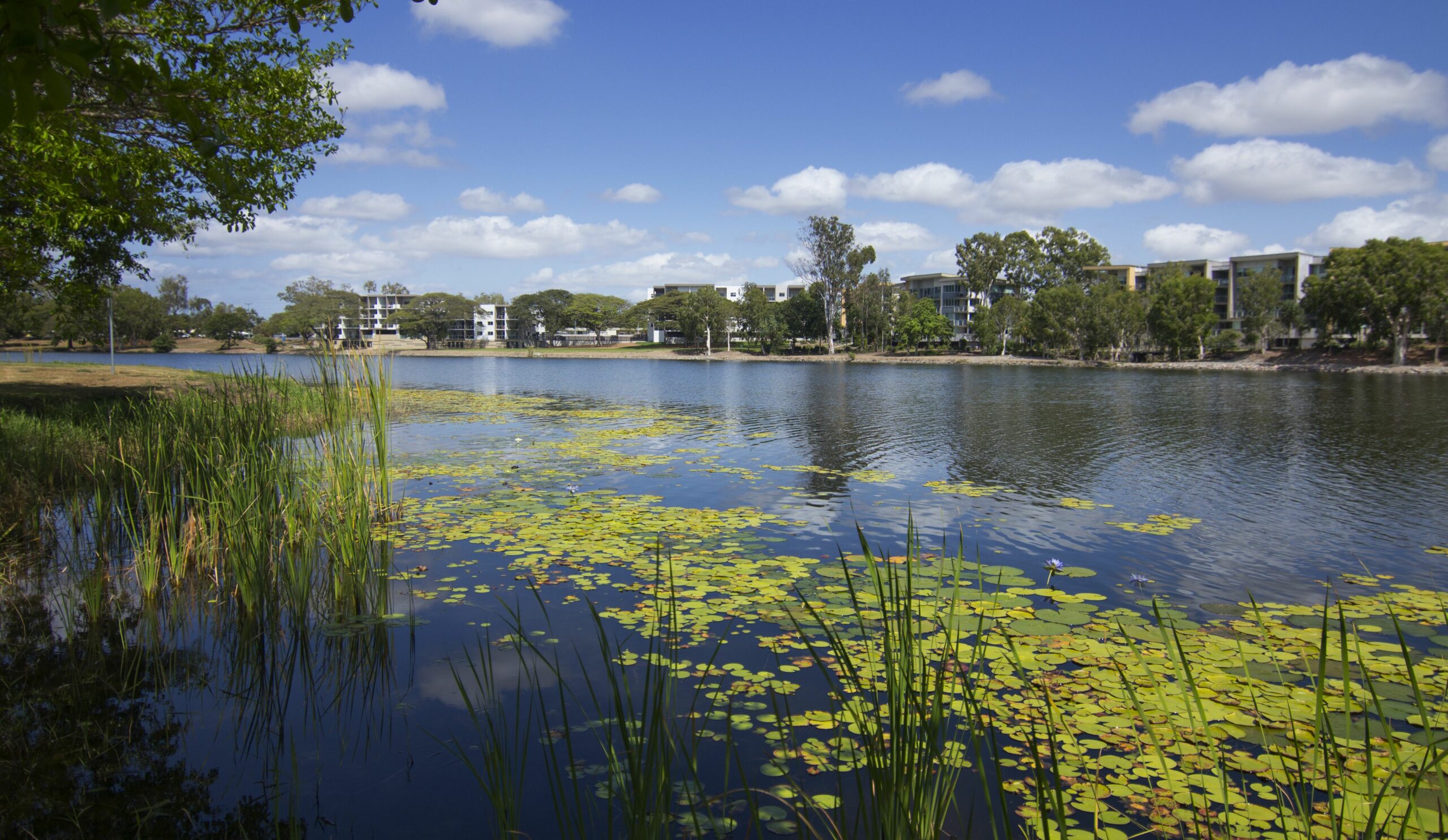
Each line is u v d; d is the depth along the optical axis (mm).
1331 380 39250
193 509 6570
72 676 4672
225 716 4180
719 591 6109
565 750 3787
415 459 12852
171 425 8000
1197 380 39688
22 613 5672
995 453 14055
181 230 11023
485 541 7602
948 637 2781
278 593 5609
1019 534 8164
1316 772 3396
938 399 26656
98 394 15781
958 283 88688
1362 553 7441
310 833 3150
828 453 14008
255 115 8789
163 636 5258
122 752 3809
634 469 11945
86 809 3334
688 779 3463
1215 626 5391
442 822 3227
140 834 3148
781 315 85188
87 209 8219
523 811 3283
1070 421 19375
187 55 6715
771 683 4402
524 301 112125
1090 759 3611
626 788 3154
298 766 3568
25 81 2656
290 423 9258
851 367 60250
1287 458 13500
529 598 5949
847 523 8516
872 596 5980
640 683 4465
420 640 5188
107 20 2855
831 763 3574
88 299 12172
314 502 6859
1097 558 7266
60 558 6848
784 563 6902
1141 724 3912
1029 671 4559
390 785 3518
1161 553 7453
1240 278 63375
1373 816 2365
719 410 22766
